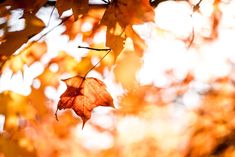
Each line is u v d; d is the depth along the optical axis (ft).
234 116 14.89
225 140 14.94
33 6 6.02
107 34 5.74
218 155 15.03
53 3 6.16
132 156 18.35
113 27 5.74
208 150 15.24
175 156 16.66
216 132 15.11
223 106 15.12
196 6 7.20
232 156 14.73
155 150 17.60
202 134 15.43
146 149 17.67
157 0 6.36
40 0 5.95
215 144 15.12
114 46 5.75
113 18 5.71
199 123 15.61
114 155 18.43
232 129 14.85
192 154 15.79
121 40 5.77
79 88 6.75
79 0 5.83
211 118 15.28
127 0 5.61
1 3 6.00
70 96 6.74
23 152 9.50
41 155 10.82
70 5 5.84
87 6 5.90
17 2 5.98
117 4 5.66
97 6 6.23
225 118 14.99
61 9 5.83
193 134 15.79
